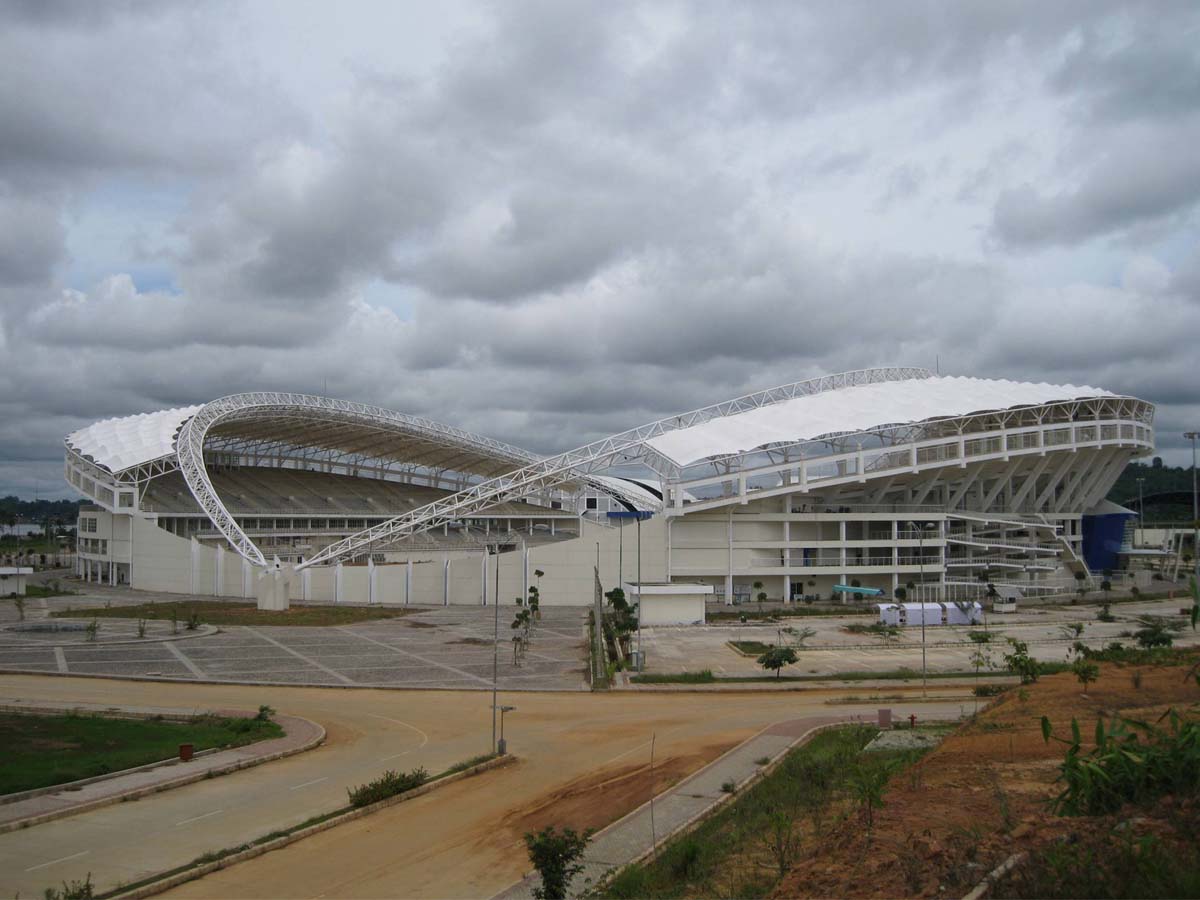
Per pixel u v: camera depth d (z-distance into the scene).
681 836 26.73
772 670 58.50
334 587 102.75
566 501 161.62
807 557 100.88
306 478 156.00
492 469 163.50
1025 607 94.44
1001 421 104.19
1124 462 120.62
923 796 22.02
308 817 29.38
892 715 44.66
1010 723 32.12
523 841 27.25
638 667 57.97
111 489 113.06
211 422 116.00
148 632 74.81
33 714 44.62
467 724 43.62
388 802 30.95
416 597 101.19
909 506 104.06
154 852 26.05
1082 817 16.27
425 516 111.50
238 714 45.31
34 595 103.94
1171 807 15.22
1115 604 97.00
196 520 123.12
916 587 98.44
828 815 26.08
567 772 35.25
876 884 15.17
